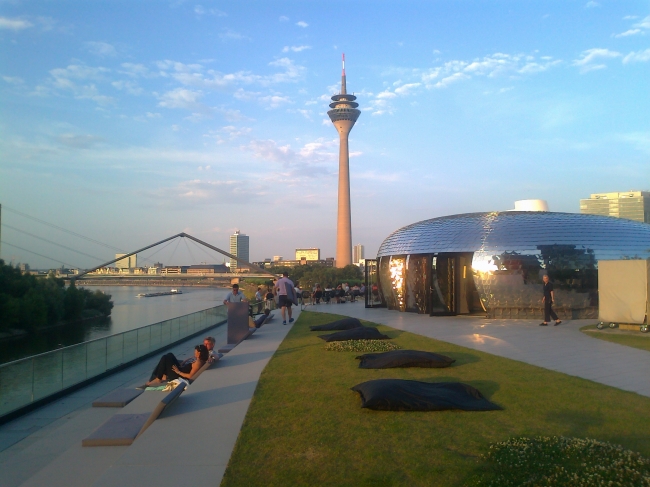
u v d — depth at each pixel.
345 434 7.00
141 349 17.20
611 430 7.04
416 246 26.23
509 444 6.33
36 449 8.11
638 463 5.62
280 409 8.35
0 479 6.88
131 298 109.12
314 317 24.89
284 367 11.95
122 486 5.50
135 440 6.96
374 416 7.78
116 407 10.36
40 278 59.97
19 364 10.29
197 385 10.27
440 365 11.41
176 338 20.95
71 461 6.56
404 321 22.38
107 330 54.22
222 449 6.56
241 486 5.45
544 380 10.17
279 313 27.55
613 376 10.65
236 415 8.08
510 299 23.08
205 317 25.64
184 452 6.46
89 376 13.55
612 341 15.71
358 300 39.66
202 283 124.19
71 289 59.22
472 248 23.88
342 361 12.47
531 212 25.77
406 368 11.39
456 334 17.61
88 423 9.47
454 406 8.00
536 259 22.77
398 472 5.70
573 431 6.99
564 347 14.57
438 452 6.25
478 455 6.14
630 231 23.98
